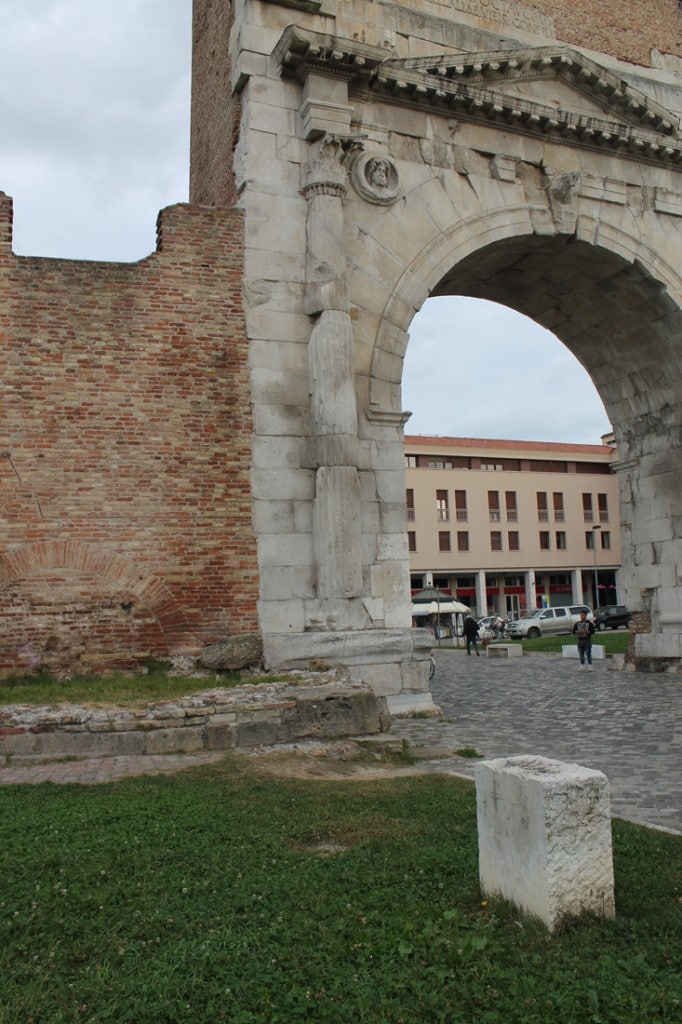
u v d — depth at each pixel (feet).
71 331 52.21
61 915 18.24
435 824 25.59
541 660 105.50
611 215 70.23
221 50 63.41
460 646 160.56
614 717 51.57
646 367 80.02
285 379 55.98
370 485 57.16
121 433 52.34
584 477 250.37
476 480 234.99
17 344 51.03
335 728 40.93
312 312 56.13
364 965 15.84
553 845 17.06
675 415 78.28
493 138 65.51
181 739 38.45
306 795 29.63
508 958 15.90
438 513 229.45
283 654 51.78
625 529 83.97
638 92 71.36
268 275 56.49
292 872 21.11
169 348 53.98
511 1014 14.11
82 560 50.65
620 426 84.84
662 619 79.05
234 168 58.54
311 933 17.25
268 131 57.72
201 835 24.22
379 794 29.84
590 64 68.85
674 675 74.84
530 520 240.32
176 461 53.16
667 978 15.15
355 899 19.07
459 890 19.39
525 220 65.77
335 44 56.59
